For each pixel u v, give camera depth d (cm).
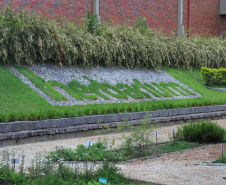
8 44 1422
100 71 1780
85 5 2197
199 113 1560
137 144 887
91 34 1859
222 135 984
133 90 1686
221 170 622
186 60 2350
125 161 707
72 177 537
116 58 1923
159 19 2750
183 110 1478
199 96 1933
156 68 2117
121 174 580
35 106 1174
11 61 1447
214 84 2255
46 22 1636
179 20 2911
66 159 691
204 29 3216
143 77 1933
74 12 2130
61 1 2045
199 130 974
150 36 2281
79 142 937
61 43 1620
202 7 3177
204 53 2491
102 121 1140
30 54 1532
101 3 2295
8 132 898
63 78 1532
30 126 949
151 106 1418
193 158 743
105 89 1590
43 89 1334
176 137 991
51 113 1042
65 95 1375
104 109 1219
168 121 1363
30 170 550
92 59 1800
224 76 2294
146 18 2638
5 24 1458
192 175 583
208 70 2216
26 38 1496
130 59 1977
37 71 1486
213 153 796
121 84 1719
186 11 3002
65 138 1009
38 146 864
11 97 1185
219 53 2594
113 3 2381
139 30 2259
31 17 1578
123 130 1177
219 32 3391
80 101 1366
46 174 530
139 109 1352
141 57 2042
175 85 1994
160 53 2186
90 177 537
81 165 649
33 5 1892
